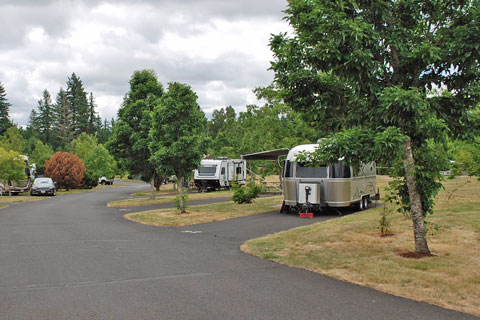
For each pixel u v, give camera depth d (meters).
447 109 7.59
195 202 23.45
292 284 6.19
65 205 23.56
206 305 5.20
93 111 117.25
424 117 6.69
